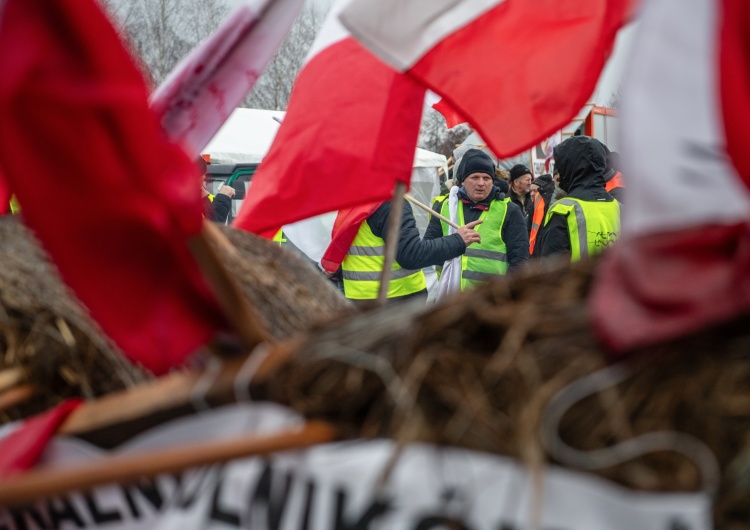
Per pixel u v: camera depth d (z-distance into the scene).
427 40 2.60
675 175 1.08
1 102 1.21
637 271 1.05
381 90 2.94
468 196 5.60
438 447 1.09
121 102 1.26
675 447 1.00
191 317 1.41
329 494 1.16
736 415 0.99
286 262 2.21
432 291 6.75
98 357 1.73
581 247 4.44
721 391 1.00
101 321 1.34
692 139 1.08
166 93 2.43
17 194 1.25
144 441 1.35
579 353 1.05
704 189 1.07
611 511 1.02
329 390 1.18
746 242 0.99
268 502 1.22
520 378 1.06
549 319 1.09
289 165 2.98
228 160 8.70
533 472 1.02
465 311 1.13
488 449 1.06
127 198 1.30
